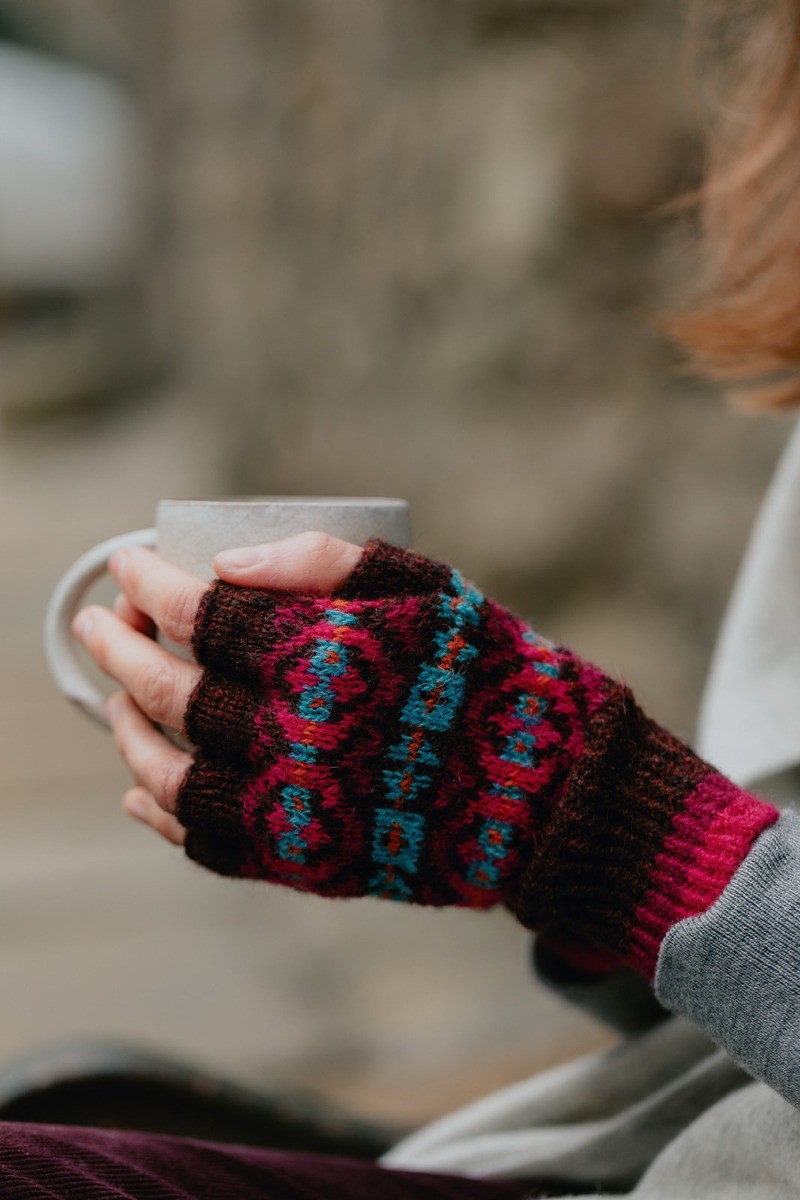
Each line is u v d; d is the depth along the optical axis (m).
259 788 0.72
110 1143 0.74
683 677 2.58
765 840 0.70
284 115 4.29
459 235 3.06
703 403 2.63
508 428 2.98
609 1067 0.84
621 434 2.76
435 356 3.19
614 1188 0.81
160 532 0.76
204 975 2.08
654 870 0.71
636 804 0.72
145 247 7.50
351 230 3.66
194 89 5.48
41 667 3.71
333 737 0.72
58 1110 0.85
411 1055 1.74
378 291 3.47
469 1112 0.89
